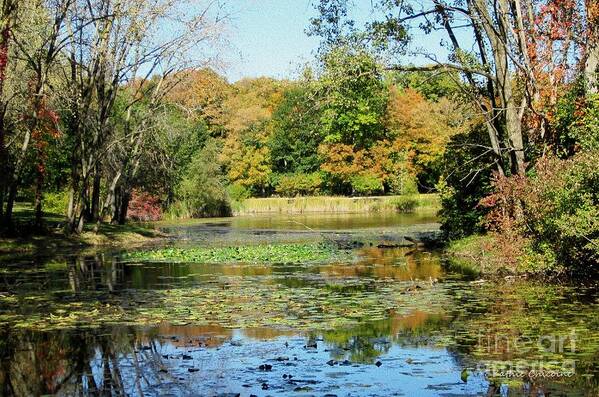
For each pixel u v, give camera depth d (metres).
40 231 30.53
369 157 65.44
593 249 15.57
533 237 17.84
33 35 26.94
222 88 64.50
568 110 20.69
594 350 9.16
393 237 34.22
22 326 11.36
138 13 31.58
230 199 65.62
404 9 21.06
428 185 68.88
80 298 14.46
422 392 7.41
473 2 20.55
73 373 8.42
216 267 21.14
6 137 28.52
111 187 39.03
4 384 7.94
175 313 12.45
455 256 23.20
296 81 22.00
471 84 22.48
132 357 9.20
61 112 32.31
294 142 72.75
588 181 15.64
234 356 9.20
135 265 21.84
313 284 16.58
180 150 56.06
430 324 11.20
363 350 9.47
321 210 68.56
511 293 14.42
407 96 63.59
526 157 22.23
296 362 8.86
